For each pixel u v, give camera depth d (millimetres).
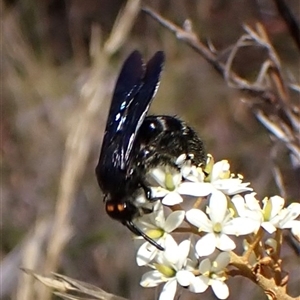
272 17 270
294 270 203
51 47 385
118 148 117
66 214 184
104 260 273
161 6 352
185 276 114
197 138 124
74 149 189
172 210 120
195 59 329
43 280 128
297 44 194
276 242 118
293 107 188
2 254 286
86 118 195
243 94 195
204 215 115
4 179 310
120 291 268
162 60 122
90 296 130
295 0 275
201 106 315
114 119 120
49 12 396
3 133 327
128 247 274
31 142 323
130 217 118
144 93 119
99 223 281
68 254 271
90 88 202
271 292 116
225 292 112
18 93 337
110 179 117
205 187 116
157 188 118
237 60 253
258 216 115
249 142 283
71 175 187
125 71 126
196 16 341
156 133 122
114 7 416
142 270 268
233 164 283
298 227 116
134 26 346
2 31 351
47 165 312
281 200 118
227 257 114
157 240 116
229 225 114
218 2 338
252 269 116
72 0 401
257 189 260
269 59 188
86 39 392
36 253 193
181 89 326
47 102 334
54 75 349
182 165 120
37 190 302
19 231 290
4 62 344
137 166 119
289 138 183
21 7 379
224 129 299
